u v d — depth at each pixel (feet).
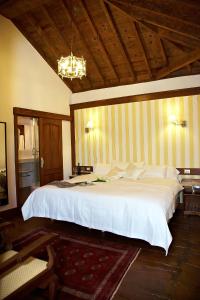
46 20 14.97
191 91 15.75
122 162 18.19
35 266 6.02
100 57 17.03
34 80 16.81
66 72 11.02
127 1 9.93
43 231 11.68
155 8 8.87
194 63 15.11
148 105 17.33
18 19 15.11
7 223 7.32
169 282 7.21
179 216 13.61
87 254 9.09
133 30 14.17
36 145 17.67
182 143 16.20
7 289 5.09
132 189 11.76
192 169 15.89
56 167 19.04
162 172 15.76
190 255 8.94
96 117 19.57
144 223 9.30
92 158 19.93
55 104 18.89
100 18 14.15
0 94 14.21
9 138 14.67
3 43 14.56
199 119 15.60
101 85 19.20
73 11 14.05
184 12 8.04
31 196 12.57
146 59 15.70
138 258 8.77
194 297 6.50
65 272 7.82
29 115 16.22
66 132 20.43
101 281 7.30
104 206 10.34
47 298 6.60
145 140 17.53
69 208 11.35
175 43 13.87
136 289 6.89
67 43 16.47
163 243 8.73
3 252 6.84
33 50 16.79
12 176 14.80
